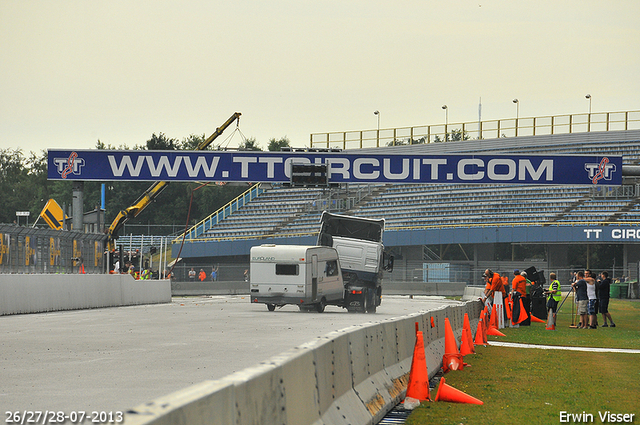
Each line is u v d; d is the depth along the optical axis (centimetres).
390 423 1684
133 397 1791
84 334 3556
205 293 10112
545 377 2488
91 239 6806
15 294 4919
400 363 2147
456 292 10781
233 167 7625
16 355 2680
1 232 5303
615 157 7419
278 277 5750
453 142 14162
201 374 2189
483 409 1878
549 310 4869
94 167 7650
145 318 4812
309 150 7588
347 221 6384
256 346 3008
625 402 2011
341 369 1509
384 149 14450
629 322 5612
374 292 6159
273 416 1005
